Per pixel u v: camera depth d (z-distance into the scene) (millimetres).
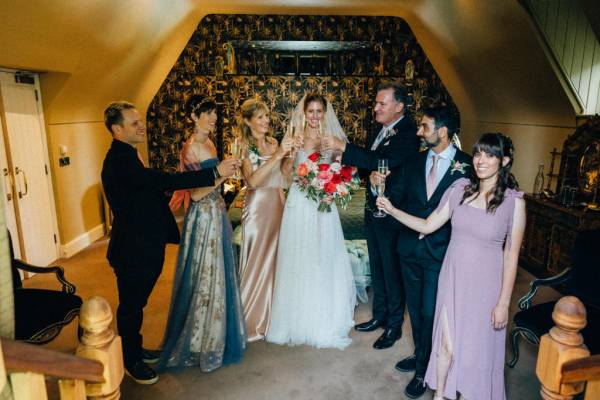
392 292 2686
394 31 6156
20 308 2268
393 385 2369
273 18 6082
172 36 5480
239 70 6312
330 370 2502
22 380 821
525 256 4164
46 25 3164
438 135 2043
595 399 1172
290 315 2758
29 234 4051
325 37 6156
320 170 2580
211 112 2377
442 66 5918
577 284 2344
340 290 2824
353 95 6273
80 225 4863
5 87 3693
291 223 2691
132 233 2193
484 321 1869
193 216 2416
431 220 2027
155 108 6281
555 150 4242
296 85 6227
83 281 3881
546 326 2215
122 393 2270
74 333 2953
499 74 4633
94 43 3947
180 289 2479
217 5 5500
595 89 3773
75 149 4734
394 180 2479
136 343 2352
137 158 2223
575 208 3525
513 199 1767
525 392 2320
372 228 2738
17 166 3869
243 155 2717
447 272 1961
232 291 2533
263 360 2594
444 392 2020
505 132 5273
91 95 4719
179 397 2246
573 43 3619
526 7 3465
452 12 4582
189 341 2484
